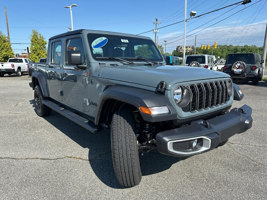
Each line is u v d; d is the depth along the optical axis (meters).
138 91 2.17
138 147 2.38
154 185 2.44
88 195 2.26
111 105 2.61
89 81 2.96
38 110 5.25
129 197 2.23
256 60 10.73
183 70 2.57
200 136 2.05
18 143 3.62
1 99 7.73
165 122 2.28
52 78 4.24
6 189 2.35
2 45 24.83
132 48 3.52
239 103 6.79
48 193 2.29
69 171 2.73
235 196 2.23
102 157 3.13
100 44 3.14
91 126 2.88
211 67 14.27
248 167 2.83
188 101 2.17
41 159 3.05
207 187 2.39
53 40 4.13
